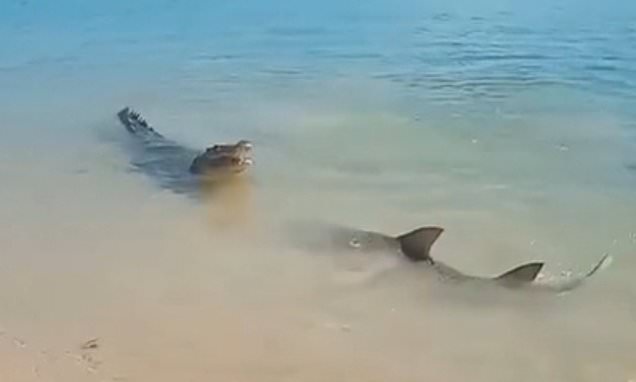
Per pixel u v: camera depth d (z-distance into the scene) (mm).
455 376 7234
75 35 21922
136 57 19516
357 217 10578
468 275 9008
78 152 13172
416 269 9164
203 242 9922
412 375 7250
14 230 10258
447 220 10445
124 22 23453
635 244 9656
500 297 8555
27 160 12820
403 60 18422
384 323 8102
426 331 7957
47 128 14391
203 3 25984
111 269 9219
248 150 12172
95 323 8055
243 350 7621
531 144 13055
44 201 11195
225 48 20172
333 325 8070
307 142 13406
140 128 14180
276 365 7391
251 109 15227
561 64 17578
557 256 9422
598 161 12289
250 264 9352
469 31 20891
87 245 9828
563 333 7895
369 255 9523
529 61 17906
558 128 13727
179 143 13477
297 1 25828
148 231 10234
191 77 17672
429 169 12195
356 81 16922
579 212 10578
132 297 8594
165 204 11094
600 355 7520
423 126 14023
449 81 16656
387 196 11250
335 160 12617
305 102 15594
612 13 22328
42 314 8211
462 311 8320
